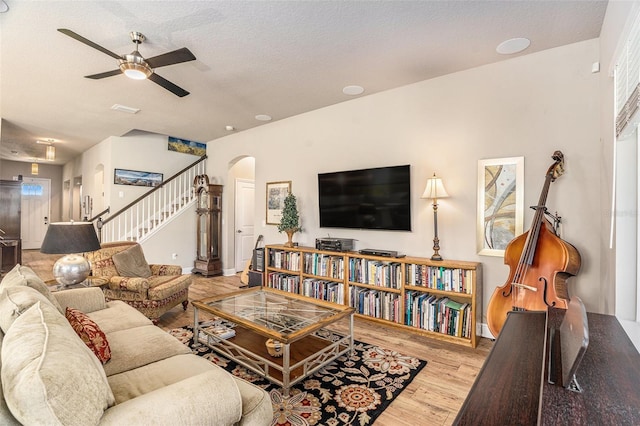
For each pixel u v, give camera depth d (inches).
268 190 209.5
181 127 220.8
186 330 133.5
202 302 118.3
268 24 99.7
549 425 27.7
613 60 80.5
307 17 96.1
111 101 167.6
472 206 130.8
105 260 147.3
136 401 43.5
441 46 113.1
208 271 240.7
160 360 72.9
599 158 105.4
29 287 71.2
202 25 100.0
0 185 275.9
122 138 249.3
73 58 120.4
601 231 103.0
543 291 95.3
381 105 156.1
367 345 119.6
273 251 185.5
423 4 90.0
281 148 201.6
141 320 94.8
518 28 101.8
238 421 53.0
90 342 66.6
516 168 121.2
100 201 279.1
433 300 130.6
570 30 102.7
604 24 96.0
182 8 91.4
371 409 81.7
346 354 111.7
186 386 47.4
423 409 82.0
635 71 65.5
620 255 79.1
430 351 115.1
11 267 248.4
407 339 125.6
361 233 163.6
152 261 239.8
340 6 91.0
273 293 132.5
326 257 161.5
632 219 78.5
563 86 112.6
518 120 121.0
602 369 36.9
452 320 123.0
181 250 255.6
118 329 87.5
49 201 410.3
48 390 35.1
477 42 110.3
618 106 80.0
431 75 137.5
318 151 181.6
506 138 123.4
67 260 119.0
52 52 115.9
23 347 42.0
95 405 39.2
